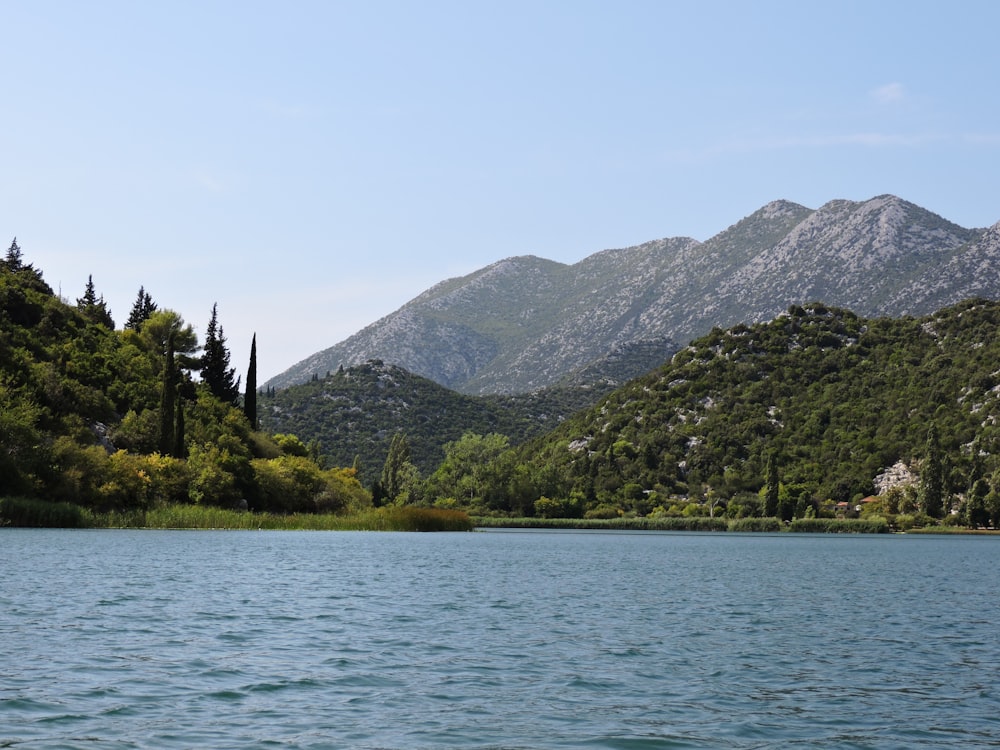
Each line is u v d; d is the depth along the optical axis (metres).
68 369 126.88
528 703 23.09
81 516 97.38
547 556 87.00
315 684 24.59
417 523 130.62
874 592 54.72
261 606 40.16
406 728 20.48
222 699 22.66
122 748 18.44
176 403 124.69
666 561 84.00
